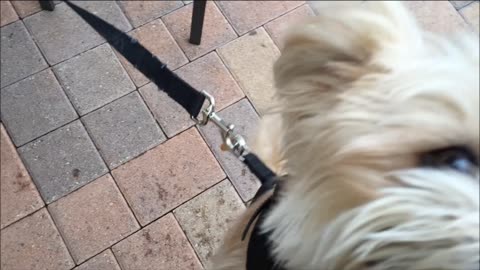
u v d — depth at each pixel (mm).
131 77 2152
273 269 1115
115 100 2115
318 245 906
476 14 2408
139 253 1945
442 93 802
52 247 1924
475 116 785
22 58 2137
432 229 738
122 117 2096
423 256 766
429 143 804
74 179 2006
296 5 2344
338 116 885
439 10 2400
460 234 723
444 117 795
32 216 1951
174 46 2219
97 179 2014
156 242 1962
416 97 828
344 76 931
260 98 2184
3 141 2021
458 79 809
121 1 2258
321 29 917
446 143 798
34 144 2031
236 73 2211
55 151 2029
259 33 2283
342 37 903
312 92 969
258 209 1318
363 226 802
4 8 2193
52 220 1952
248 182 2062
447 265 738
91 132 2066
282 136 1063
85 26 2201
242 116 2150
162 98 2131
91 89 2123
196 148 2082
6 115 2057
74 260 1915
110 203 1989
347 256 874
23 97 2086
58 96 2100
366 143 836
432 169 795
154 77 1404
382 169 821
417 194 764
